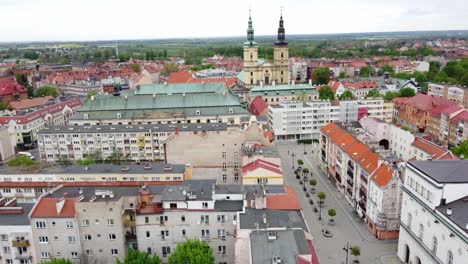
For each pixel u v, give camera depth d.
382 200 123.56
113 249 100.50
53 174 132.88
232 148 152.12
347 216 143.25
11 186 133.38
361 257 117.06
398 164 128.50
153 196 104.25
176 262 87.75
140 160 193.12
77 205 97.38
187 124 194.62
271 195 104.06
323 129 191.25
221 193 104.62
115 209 97.81
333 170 174.00
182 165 136.75
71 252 100.12
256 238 82.88
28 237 99.19
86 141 192.75
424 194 101.44
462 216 88.44
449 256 91.00
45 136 193.50
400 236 115.00
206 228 100.12
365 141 155.88
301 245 80.00
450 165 102.94
